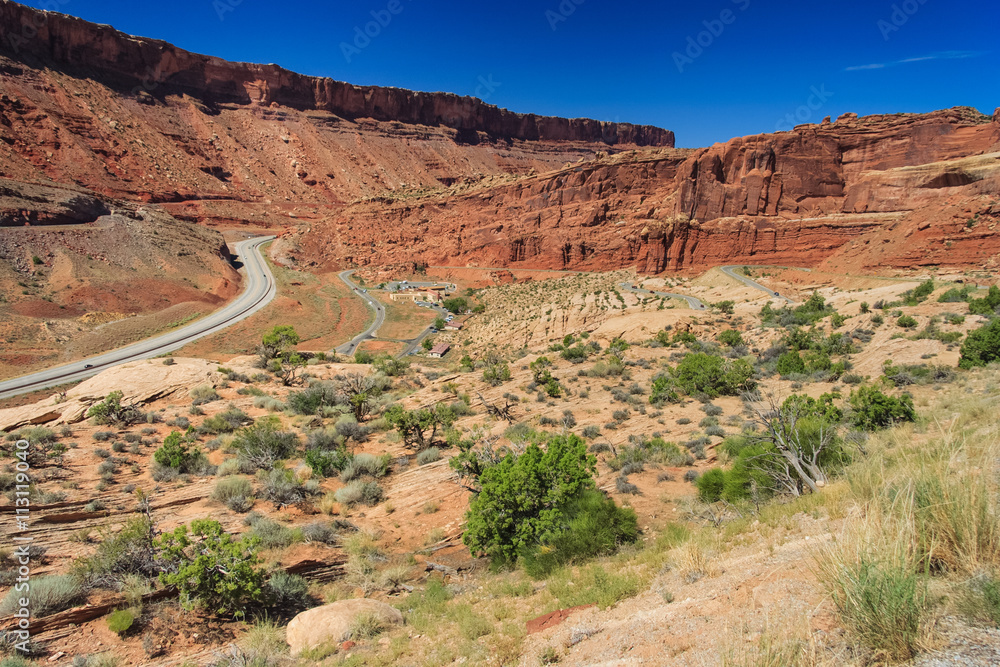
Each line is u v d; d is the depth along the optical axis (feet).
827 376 99.04
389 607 32.07
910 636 10.78
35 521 46.11
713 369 98.22
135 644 29.63
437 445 78.33
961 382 73.10
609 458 65.26
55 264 297.12
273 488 56.95
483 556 43.73
